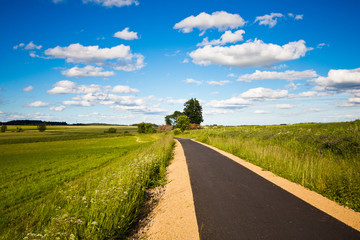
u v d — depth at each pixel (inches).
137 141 2142.0
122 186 224.5
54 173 639.1
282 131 892.6
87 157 981.2
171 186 287.4
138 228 174.7
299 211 179.2
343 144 412.5
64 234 130.4
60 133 4215.1
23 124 6555.1
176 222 173.6
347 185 208.8
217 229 155.3
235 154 552.4
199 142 1124.5
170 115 4333.2
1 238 168.7
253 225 157.8
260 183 269.4
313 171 264.5
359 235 138.3
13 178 598.9
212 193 238.8
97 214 164.6
